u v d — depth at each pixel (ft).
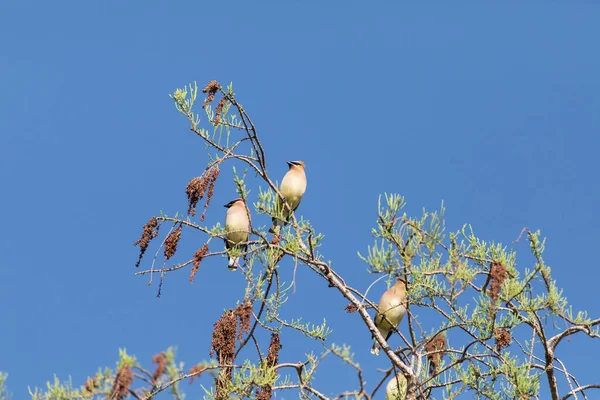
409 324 37.78
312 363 36.01
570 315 37.73
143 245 37.47
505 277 35.12
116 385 27.53
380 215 35.47
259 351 36.99
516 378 36.50
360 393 31.30
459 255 35.53
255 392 34.91
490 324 35.78
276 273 37.52
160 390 28.19
